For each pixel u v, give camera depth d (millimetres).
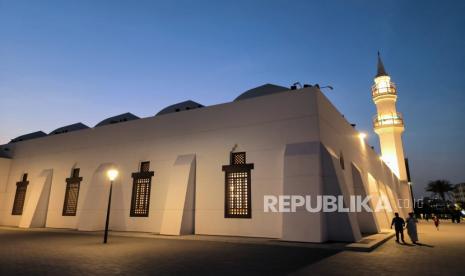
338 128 18344
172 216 16828
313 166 13875
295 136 15375
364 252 10891
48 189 24453
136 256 9750
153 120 20500
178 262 8656
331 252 10688
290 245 12273
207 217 16719
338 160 15531
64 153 24719
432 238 16359
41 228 22656
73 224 22188
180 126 19250
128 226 19266
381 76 35875
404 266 8281
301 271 7453
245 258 9328
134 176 20016
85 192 22453
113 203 20297
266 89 19172
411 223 14008
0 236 16906
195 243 13242
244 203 15961
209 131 18062
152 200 18906
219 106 18109
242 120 17156
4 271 7465
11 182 27875
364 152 24234
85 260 9031
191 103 22578
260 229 15078
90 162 22859
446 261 9141
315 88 15469
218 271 7441
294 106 15773
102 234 17625
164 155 19375
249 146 16562
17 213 26359
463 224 31344
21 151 28188
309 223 13125
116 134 22031
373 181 23391
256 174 15914
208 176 17344
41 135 32562
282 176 15219
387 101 35688
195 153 18188
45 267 7965
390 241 14812
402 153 35031
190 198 17188
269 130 16188
